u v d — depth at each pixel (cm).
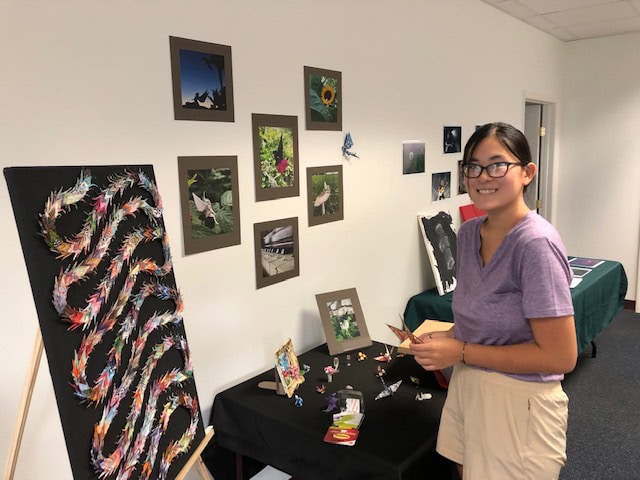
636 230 477
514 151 122
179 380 131
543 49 450
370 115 263
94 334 99
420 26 295
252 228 205
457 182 350
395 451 147
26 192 88
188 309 183
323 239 243
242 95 194
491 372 128
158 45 165
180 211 177
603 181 489
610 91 475
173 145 173
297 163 222
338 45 238
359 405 168
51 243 91
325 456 156
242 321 205
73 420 93
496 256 126
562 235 519
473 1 344
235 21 189
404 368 207
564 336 116
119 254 110
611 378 329
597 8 376
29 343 142
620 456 241
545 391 123
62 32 142
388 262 292
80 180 99
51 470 149
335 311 233
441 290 311
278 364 187
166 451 123
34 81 137
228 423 186
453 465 158
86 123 149
